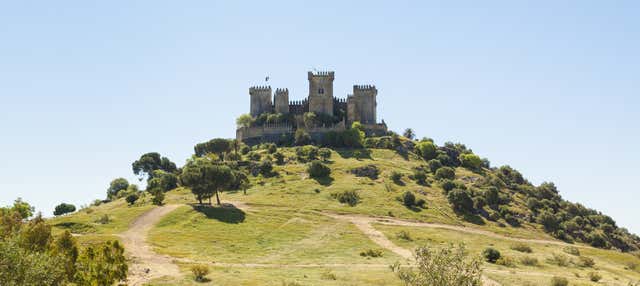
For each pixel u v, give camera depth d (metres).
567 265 103.50
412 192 170.00
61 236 67.38
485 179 194.75
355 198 159.38
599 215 184.62
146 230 118.38
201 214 131.38
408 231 125.12
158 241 106.62
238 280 74.88
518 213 164.38
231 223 125.62
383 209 151.75
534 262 100.94
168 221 125.44
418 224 140.38
